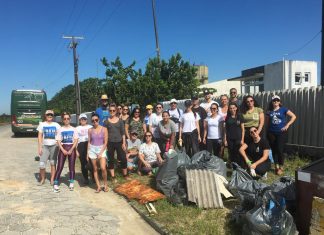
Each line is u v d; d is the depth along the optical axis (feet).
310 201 16.38
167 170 25.39
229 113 27.71
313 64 96.02
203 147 32.63
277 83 95.45
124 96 79.61
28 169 38.96
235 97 32.24
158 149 32.12
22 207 24.43
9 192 28.43
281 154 28.09
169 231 19.54
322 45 33.45
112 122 30.35
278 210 16.56
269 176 27.63
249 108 27.78
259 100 38.91
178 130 34.76
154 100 78.54
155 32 84.99
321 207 15.65
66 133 29.40
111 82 82.33
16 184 31.27
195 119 31.99
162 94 79.00
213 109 30.58
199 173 23.52
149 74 82.38
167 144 32.71
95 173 28.66
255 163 25.76
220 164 25.59
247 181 20.52
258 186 19.51
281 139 28.04
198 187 22.95
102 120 35.09
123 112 36.68
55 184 28.99
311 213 16.07
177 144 34.96
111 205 25.34
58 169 29.14
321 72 33.50
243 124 27.12
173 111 36.14
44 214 22.98
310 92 33.35
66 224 21.22
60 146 29.25
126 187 28.30
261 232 16.30
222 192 22.56
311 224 15.99
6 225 20.84
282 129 27.96
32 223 21.22
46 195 27.63
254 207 17.53
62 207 24.57
